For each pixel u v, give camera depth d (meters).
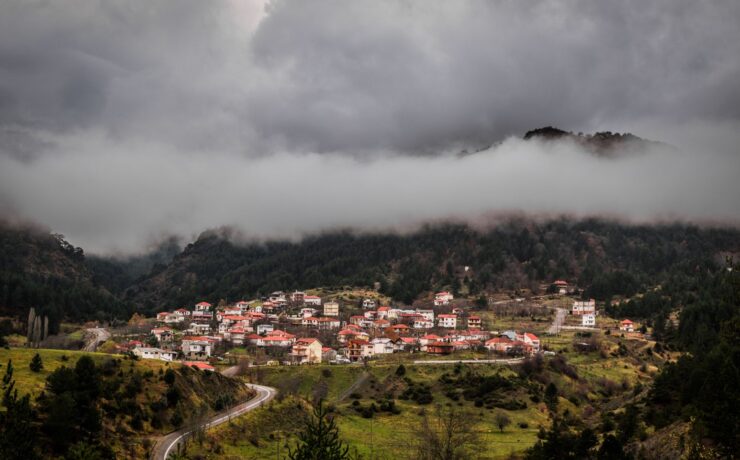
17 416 92.25
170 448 123.12
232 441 134.62
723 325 131.62
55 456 104.81
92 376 128.12
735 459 95.44
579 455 124.25
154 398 140.12
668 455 115.94
